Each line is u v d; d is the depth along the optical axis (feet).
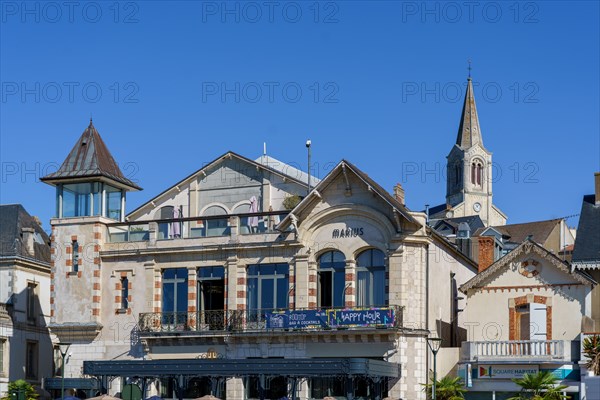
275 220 144.25
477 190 388.98
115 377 140.67
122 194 156.56
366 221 138.10
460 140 394.73
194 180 172.96
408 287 135.23
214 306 145.69
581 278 131.75
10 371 167.94
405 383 132.77
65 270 151.84
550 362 127.54
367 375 123.24
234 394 141.59
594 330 130.11
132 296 148.87
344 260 139.13
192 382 145.48
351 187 138.82
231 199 169.68
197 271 147.02
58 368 180.34
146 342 145.28
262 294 142.82
